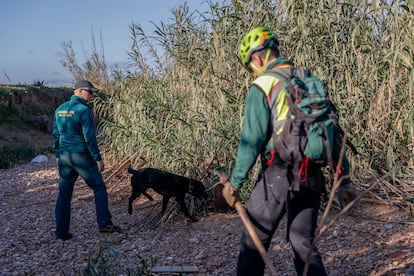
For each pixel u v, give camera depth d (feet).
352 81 19.48
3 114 54.44
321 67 20.01
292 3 20.59
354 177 18.79
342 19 20.84
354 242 15.42
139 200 23.57
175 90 25.67
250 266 10.53
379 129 19.36
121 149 28.12
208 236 17.97
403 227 16.07
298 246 10.23
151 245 17.67
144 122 26.04
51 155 45.93
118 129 28.32
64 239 19.17
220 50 21.68
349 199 10.37
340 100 19.17
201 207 20.70
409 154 17.97
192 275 14.62
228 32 21.75
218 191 11.02
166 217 20.36
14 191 29.58
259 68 10.43
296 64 20.38
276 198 9.97
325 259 14.53
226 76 21.85
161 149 23.03
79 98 19.33
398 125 18.57
